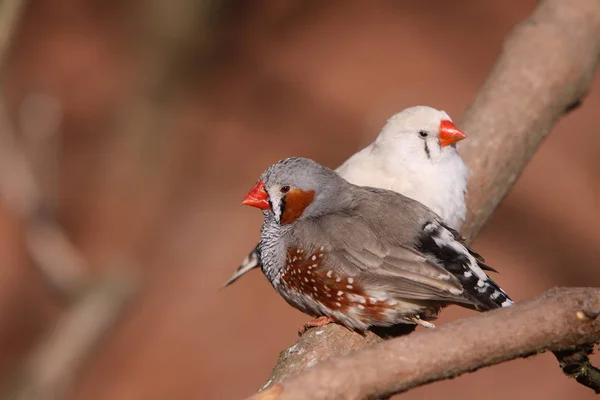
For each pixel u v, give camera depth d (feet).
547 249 44.83
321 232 19.10
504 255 44.55
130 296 39.81
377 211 19.26
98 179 45.11
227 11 51.13
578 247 44.75
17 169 36.29
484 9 56.08
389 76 52.60
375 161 23.22
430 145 22.66
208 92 49.80
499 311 14.32
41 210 36.81
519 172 23.80
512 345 14.15
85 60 50.78
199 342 41.37
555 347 14.39
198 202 46.68
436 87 51.42
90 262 41.04
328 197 20.04
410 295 18.30
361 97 51.49
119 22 50.93
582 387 39.50
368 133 48.29
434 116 22.81
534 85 24.39
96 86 49.42
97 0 52.95
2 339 41.39
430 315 19.25
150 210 44.91
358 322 18.94
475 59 53.42
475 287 18.26
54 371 35.78
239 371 40.45
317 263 18.86
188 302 42.98
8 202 38.29
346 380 13.46
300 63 53.78
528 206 46.16
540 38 25.32
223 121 49.93
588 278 43.55
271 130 50.26
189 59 47.09
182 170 46.91
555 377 40.06
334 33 55.47
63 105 48.14
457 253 18.63
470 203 22.91
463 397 39.29
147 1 46.68
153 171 45.70
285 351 18.35
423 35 55.11
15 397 35.19
